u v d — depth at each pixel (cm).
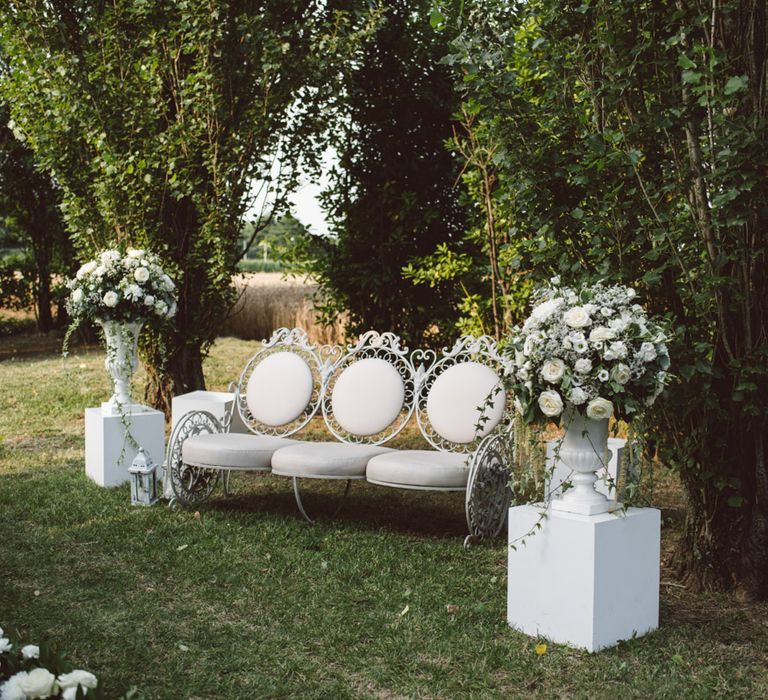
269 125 857
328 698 339
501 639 397
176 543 540
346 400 636
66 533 558
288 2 866
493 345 619
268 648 386
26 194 1828
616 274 450
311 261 1058
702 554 466
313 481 732
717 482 450
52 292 1970
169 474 623
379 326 1042
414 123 1023
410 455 574
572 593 388
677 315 457
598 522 380
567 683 354
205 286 926
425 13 992
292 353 678
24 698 230
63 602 437
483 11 475
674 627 415
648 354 385
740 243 427
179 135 859
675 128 436
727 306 435
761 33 425
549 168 472
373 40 998
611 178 450
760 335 436
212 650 381
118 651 379
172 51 866
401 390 632
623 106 461
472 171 788
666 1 438
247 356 1512
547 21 473
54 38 858
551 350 391
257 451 598
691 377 432
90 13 862
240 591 458
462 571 496
